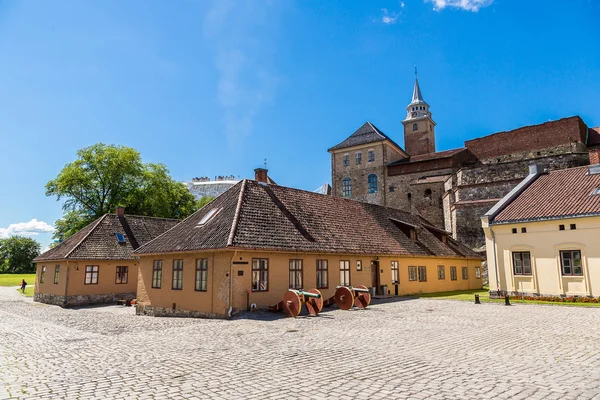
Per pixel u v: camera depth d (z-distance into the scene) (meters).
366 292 19.69
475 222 45.97
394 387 6.60
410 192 60.84
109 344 10.78
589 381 6.91
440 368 7.85
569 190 25.14
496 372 7.54
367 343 10.56
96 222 34.03
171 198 54.94
